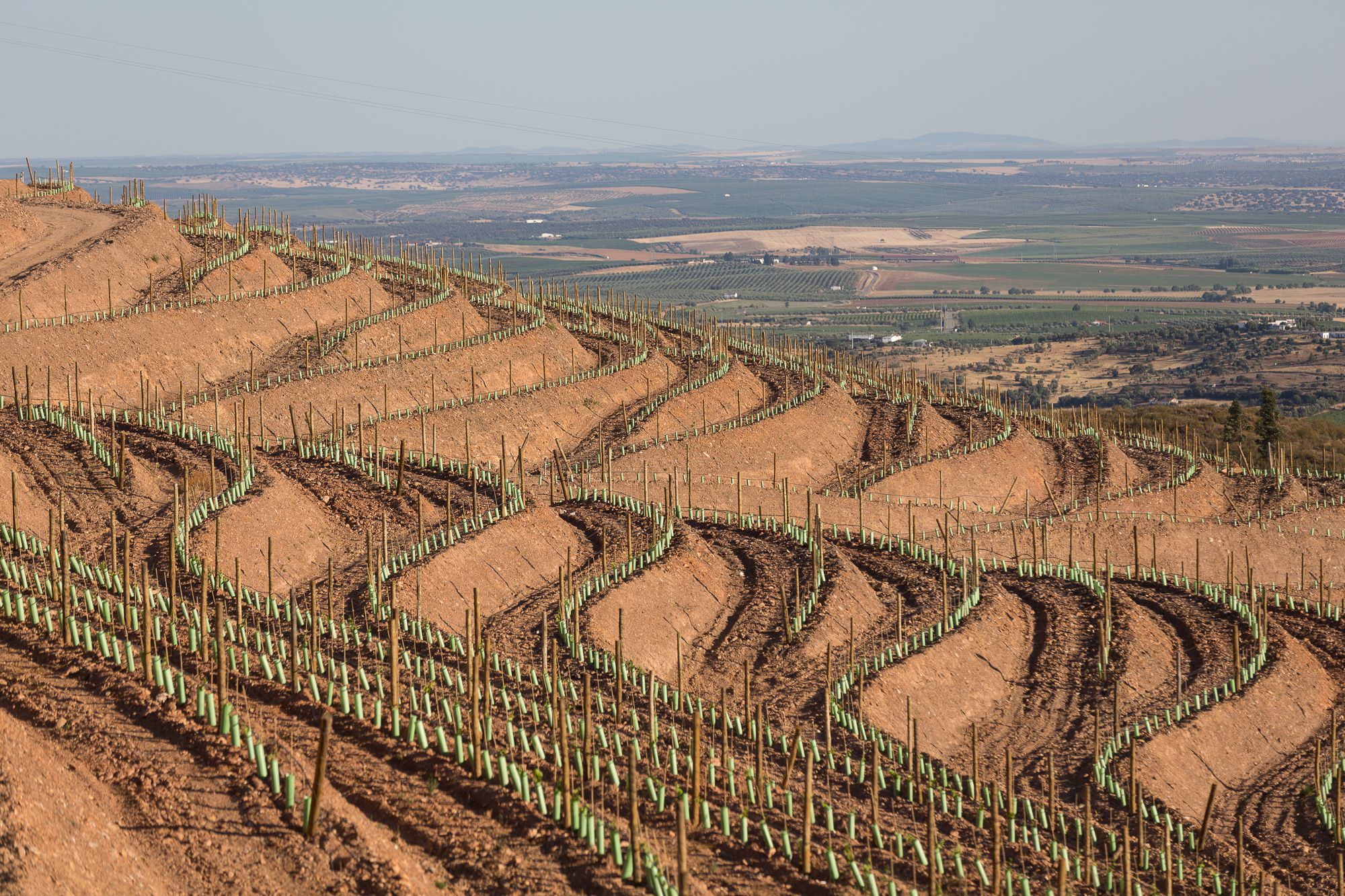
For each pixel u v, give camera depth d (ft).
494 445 435.53
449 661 242.17
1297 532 431.84
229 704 177.68
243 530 288.92
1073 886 197.06
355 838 153.79
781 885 171.12
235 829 152.56
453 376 486.38
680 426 488.02
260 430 406.62
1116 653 296.92
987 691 280.92
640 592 288.10
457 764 183.01
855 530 393.50
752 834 185.37
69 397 369.30
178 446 339.36
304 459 357.61
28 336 404.16
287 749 174.09
